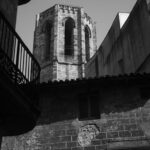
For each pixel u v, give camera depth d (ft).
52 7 213.05
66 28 211.61
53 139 49.96
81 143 49.01
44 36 206.69
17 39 33.35
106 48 96.43
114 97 51.70
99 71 99.60
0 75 27.22
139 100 51.11
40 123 51.37
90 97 52.75
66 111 51.85
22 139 50.67
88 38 212.64
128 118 49.88
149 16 70.49
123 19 89.45
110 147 47.83
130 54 79.10
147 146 47.42
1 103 30.37
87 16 217.15
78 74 191.62
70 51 203.10
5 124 33.99
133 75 49.62
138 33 76.18
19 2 51.16
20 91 30.25
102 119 50.24
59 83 50.96
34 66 36.22
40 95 53.16
